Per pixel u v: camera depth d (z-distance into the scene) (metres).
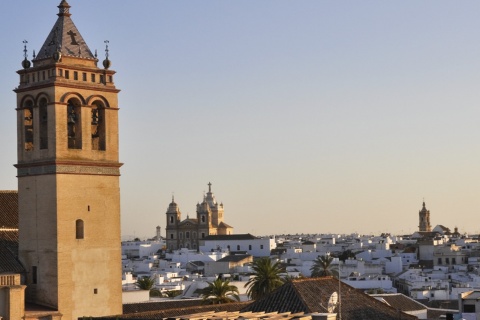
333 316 63.19
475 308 100.31
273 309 67.94
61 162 87.75
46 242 88.19
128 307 107.25
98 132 92.50
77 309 88.38
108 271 91.31
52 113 87.88
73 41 91.62
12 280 85.50
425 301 179.88
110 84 92.69
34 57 91.62
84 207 89.69
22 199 90.62
